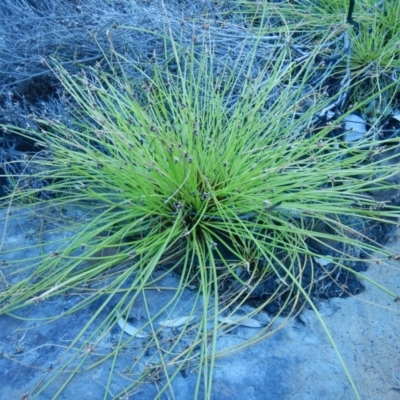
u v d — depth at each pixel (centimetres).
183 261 82
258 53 109
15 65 111
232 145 81
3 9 125
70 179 94
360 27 116
